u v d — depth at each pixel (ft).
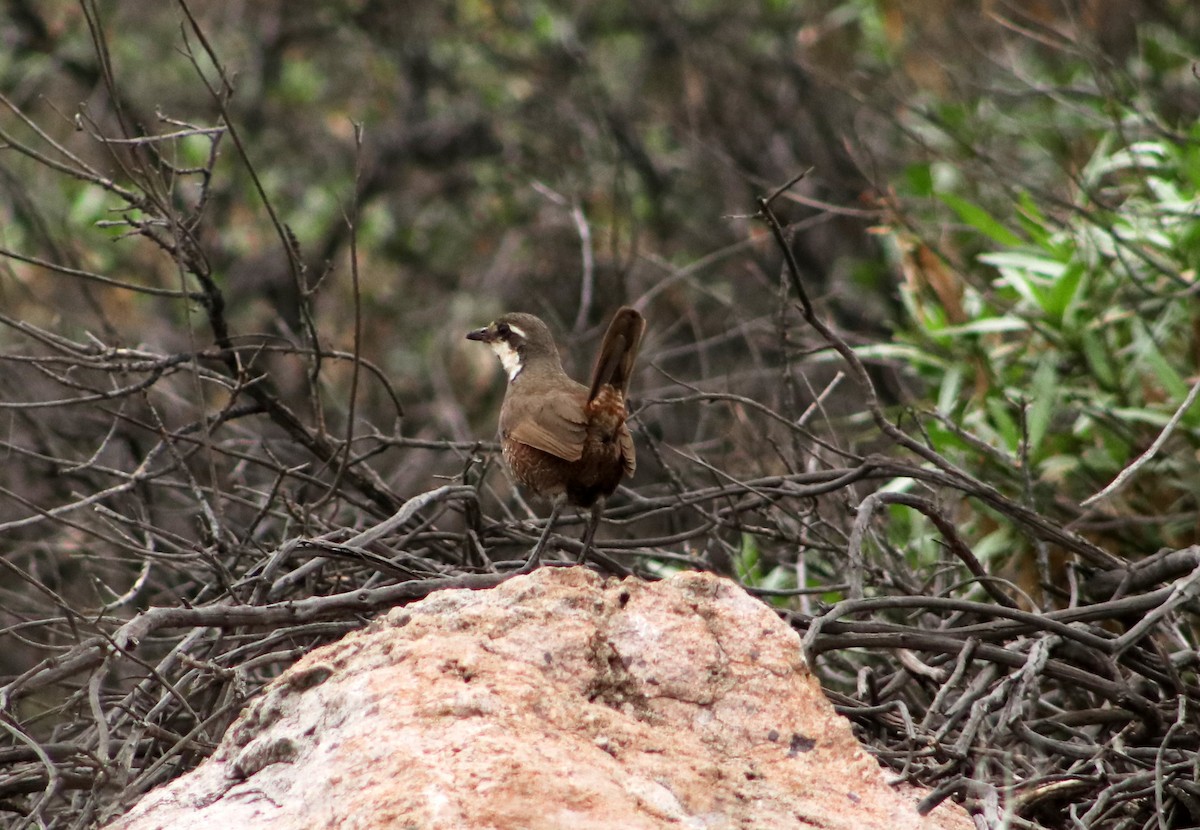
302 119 74.43
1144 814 26.35
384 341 67.00
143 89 68.74
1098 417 39.58
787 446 45.96
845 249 66.54
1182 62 54.90
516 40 76.69
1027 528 33.58
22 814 25.45
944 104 54.29
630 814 18.86
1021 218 41.63
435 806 18.40
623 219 66.80
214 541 32.76
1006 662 27.09
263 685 26.86
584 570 23.68
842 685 34.60
